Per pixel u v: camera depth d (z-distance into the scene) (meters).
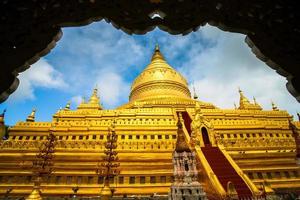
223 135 38.72
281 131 40.34
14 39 3.60
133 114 42.34
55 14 3.85
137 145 35.19
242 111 45.53
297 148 18.00
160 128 38.22
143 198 27.47
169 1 4.07
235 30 4.12
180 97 55.12
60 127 37.50
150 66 64.62
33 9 3.79
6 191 28.31
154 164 32.50
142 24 3.94
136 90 60.56
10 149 33.16
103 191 23.55
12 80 3.44
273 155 34.88
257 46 3.97
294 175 33.38
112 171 26.80
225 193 20.47
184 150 20.97
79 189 29.14
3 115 7.69
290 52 3.94
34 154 32.41
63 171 31.05
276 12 4.08
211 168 26.36
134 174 31.25
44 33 3.73
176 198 18.31
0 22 3.63
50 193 28.45
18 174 30.34
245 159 34.16
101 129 37.62
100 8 3.95
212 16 4.04
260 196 21.19
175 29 3.97
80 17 3.90
